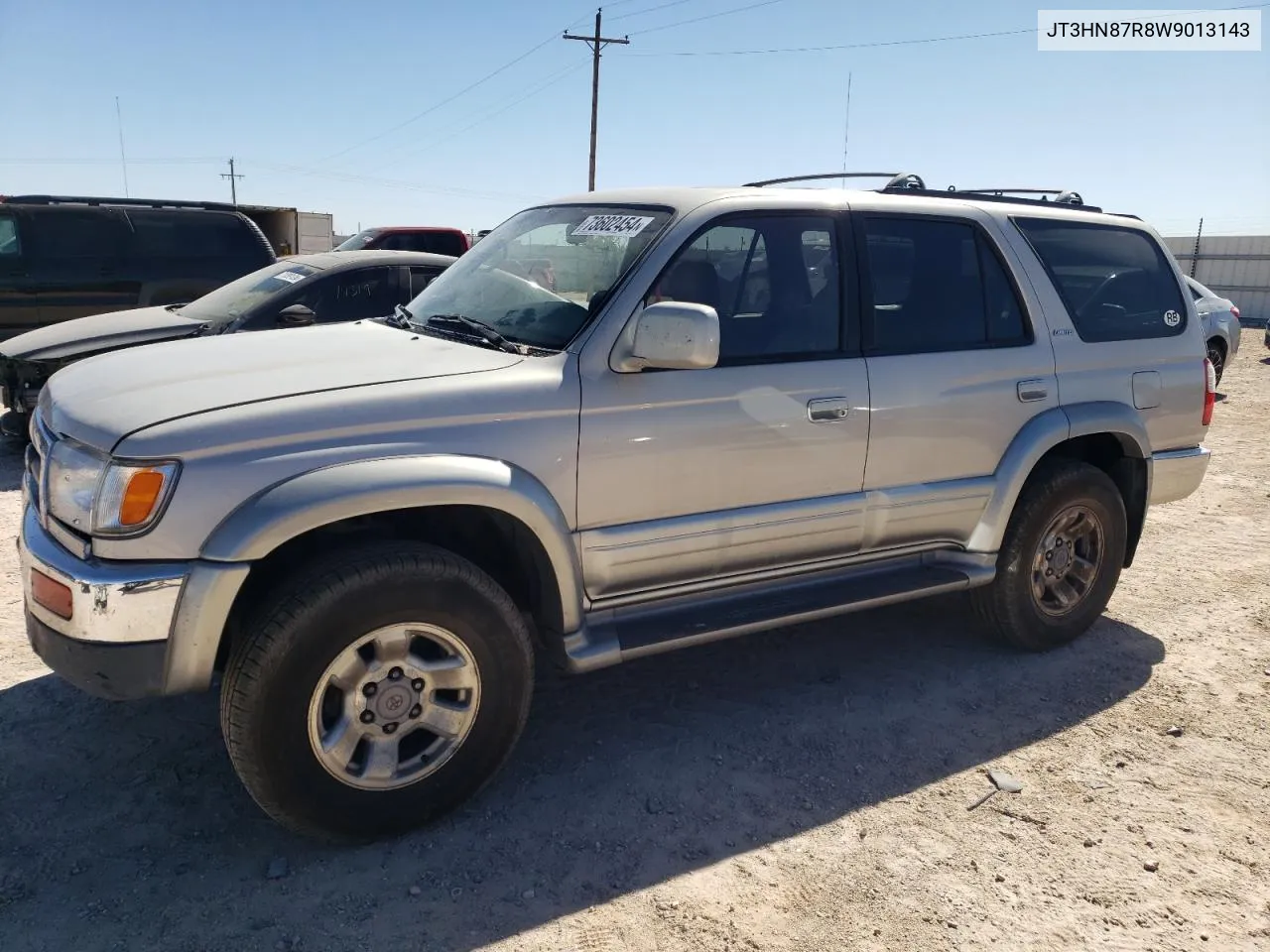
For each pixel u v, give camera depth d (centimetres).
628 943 263
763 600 374
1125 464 475
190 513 266
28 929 260
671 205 362
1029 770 356
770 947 264
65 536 278
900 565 415
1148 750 372
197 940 259
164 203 1115
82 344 684
